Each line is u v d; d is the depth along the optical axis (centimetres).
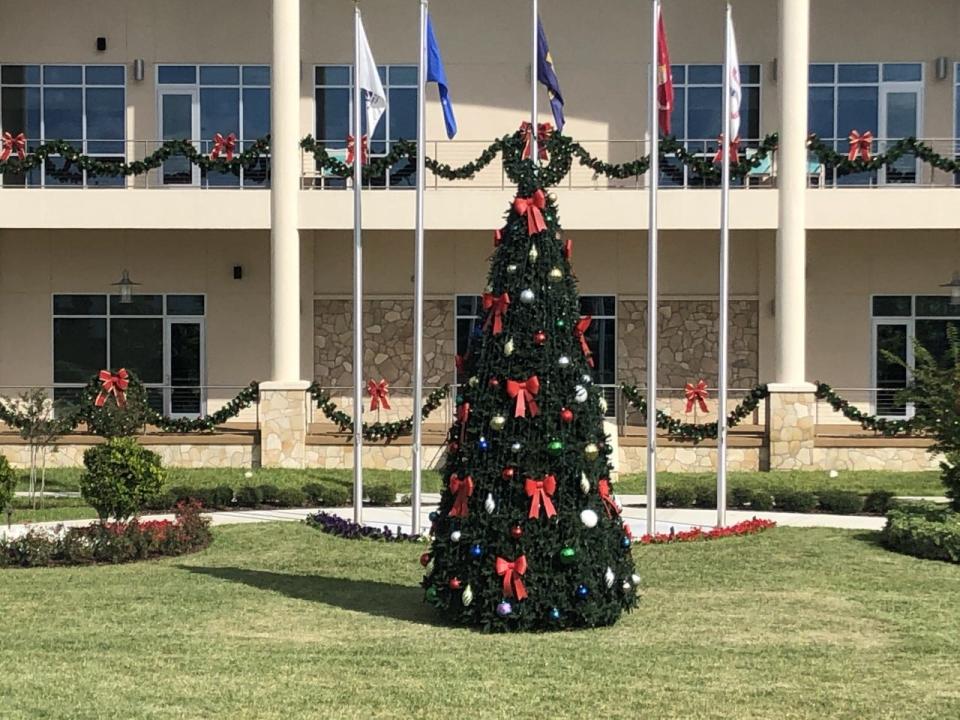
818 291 2650
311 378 2672
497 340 1046
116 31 2689
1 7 2684
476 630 1073
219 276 2683
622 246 2656
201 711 841
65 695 879
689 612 1157
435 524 1087
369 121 1727
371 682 909
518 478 1035
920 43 2659
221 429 2445
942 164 2430
